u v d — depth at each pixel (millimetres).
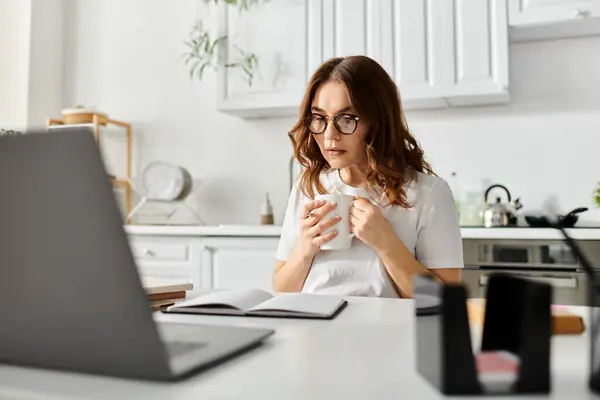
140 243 2705
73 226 414
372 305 886
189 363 478
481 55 2457
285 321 744
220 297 864
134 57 3443
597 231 2070
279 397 411
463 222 2705
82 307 433
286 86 2707
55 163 405
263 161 3174
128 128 3350
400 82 2555
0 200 430
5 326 465
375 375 473
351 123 1256
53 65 3529
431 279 458
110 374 448
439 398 409
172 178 3141
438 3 2518
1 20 3436
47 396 408
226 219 3221
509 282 497
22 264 438
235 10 2801
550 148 2699
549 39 2699
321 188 1425
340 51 2631
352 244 1314
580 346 582
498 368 430
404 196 1316
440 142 2859
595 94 2645
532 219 2355
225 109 2846
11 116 3387
